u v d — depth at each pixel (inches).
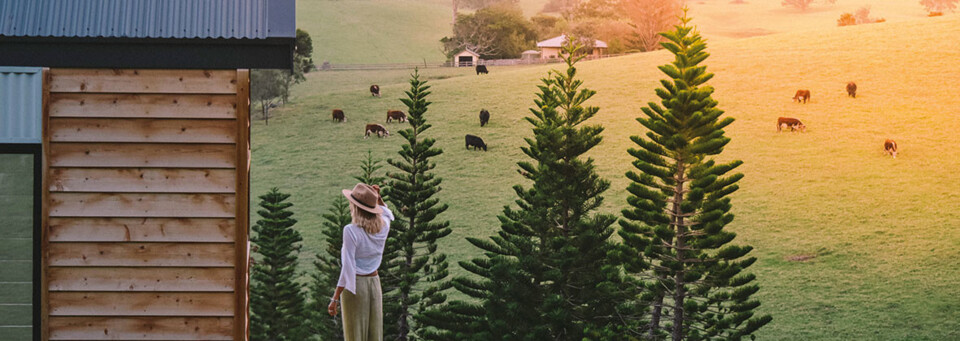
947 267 1205.1
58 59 199.8
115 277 203.8
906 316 1079.6
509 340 686.5
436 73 2795.3
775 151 1683.1
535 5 4751.5
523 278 693.3
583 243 684.7
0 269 204.1
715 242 749.9
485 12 3565.5
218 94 204.2
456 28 3491.6
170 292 204.8
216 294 205.8
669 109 721.6
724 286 767.1
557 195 695.1
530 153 743.7
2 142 201.9
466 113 2052.2
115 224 203.5
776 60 2228.1
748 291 756.6
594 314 716.0
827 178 1545.3
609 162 1674.5
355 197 204.8
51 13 199.5
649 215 765.3
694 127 722.8
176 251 204.5
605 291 711.1
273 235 1021.8
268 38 199.6
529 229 730.2
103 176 202.8
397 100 2242.9
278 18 203.8
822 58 2199.8
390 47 3587.6
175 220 204.5
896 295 1141.1
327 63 3065.9
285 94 2300.7
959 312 1075.9
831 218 1397.6
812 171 1579.7
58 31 196.1
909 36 2294.5
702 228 770.8
